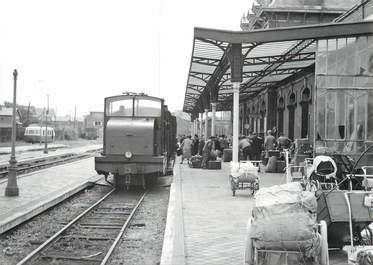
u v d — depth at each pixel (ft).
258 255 18.76
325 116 55.83
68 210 46.52
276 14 118.01
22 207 41.09
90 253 29.76
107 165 60.39
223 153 102.94
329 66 55.88
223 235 29.09
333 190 23.25
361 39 55.47
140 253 29.71
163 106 63.52
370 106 55.42
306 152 58.90
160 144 62.54
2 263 26.76
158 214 44.60
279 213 19.03
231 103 159.33
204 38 56.03
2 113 280.92
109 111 63.36
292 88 103.09
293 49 65.36
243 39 55.36
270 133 77.71
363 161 54.44
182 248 25.04
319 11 116.06
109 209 47.47
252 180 46.73
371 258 16.89
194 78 95.81
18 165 92.43
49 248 30.50
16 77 49.78
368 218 21.76
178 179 62.08
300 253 18.43
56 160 115.44
